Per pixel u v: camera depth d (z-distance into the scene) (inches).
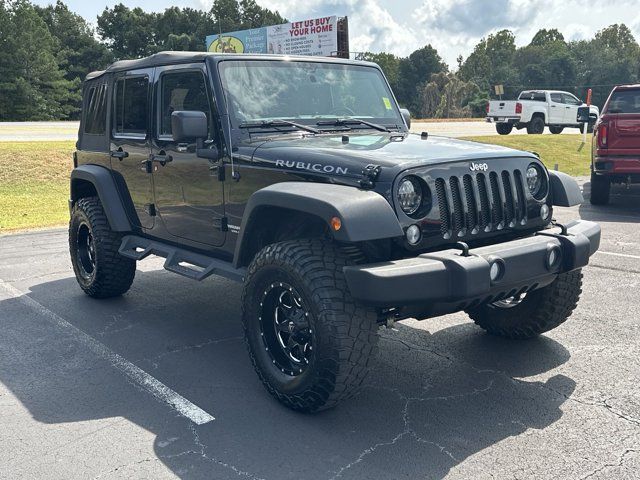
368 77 206.1
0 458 130.4
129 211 225.5
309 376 139.2
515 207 156.9
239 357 185.3
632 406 149.6
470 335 199.9
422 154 149.3
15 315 226.4
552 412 147.3
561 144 869.2
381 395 157.9
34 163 689.0
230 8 3528.5
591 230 161.6
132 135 215.8
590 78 4842.5
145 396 159.5
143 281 272.1
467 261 131.3
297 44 1323.8
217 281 270.8
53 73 2667.3
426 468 124.3
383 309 144.4
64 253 331.9
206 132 165.2
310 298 135.8
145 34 3476.9
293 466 126.0
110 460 129.3
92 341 199.5
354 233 127.3
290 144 164.7
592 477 119.8
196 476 123.0
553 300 176.4
